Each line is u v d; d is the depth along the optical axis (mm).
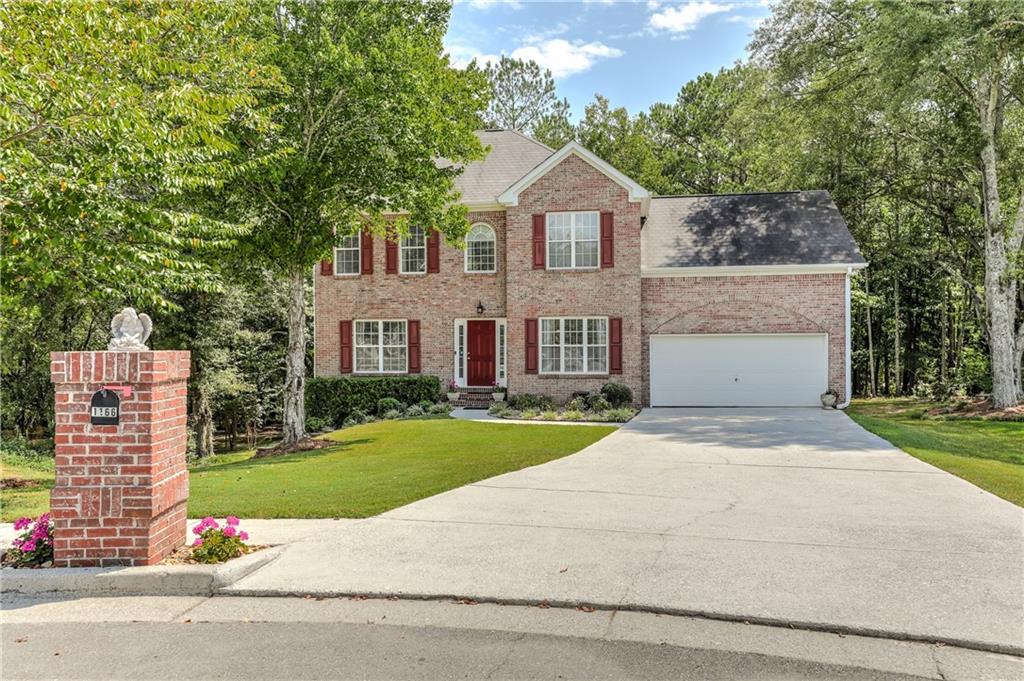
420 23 15414
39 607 5539
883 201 32719
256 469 12586
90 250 9609
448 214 17625
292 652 4676
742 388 22609
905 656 4574
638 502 9016
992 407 22859
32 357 22562
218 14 11695
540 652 4648
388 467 12125
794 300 22312
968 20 19766
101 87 8906
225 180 12898
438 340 24750
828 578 5988
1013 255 22031
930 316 34094
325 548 6969
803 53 25922
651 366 23047
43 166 8523
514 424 18578
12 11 8141
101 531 6043
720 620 5184
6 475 15539
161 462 6230
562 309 22984
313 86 14852
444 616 5309
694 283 22875
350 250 25312
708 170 42375
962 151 23000
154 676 4340
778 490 9758
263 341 29312
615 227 22719
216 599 5711
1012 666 4422
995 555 6629
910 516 8195
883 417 22641
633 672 4348
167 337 22125
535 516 8258
